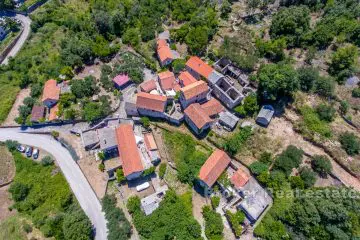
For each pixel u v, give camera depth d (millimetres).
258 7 114250
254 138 76500
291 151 69938
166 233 63281
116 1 125000
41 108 88562
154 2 118812
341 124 76625
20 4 137750
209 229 63312
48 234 65438
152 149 75688
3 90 97500
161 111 80875
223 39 103188
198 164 72125
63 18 126062
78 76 98812
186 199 68750
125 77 92938
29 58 106688
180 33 101750
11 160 81375
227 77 91625
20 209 71438
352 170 68125
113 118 84500
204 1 119312
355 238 57844
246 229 64188
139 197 71688
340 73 85375
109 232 65188
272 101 82000
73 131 84438
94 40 109500
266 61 93938
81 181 75875
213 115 81562
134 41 104375
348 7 106875
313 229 59625
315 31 94375
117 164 75312
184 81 86562
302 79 82562
